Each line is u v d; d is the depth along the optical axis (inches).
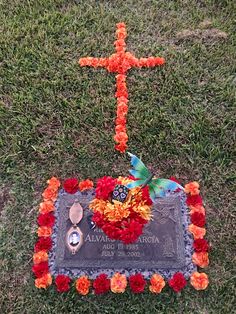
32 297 48.1
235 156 56.5
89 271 49.2
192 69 63.3
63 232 50.5
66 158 56.3
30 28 66.5
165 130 58.1
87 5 69.4
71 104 60.1
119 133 57.1
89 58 63.6
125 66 62.7
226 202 53.6
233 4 69.5
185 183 54.7
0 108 59.6
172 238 50.2
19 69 62.8
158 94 60.9
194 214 51.7
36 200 53.7
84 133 58.0
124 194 44.1
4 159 55.8
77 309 47.4
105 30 66.9
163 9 69.4
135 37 66.4
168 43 66.1
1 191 54.2
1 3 69.1
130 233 44.0
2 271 49.5
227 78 62.6
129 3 69.9
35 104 60.0
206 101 60.7
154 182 44.6
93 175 55.1
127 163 55.9
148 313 47.3
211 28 67.3
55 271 49.1
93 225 50.4
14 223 52.2
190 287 48.5
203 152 56.5
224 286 48.5
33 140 57.5
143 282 47.7
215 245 50.9
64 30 66.5
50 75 62.5
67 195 53.1
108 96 60.9
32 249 50.7
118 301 47.8
